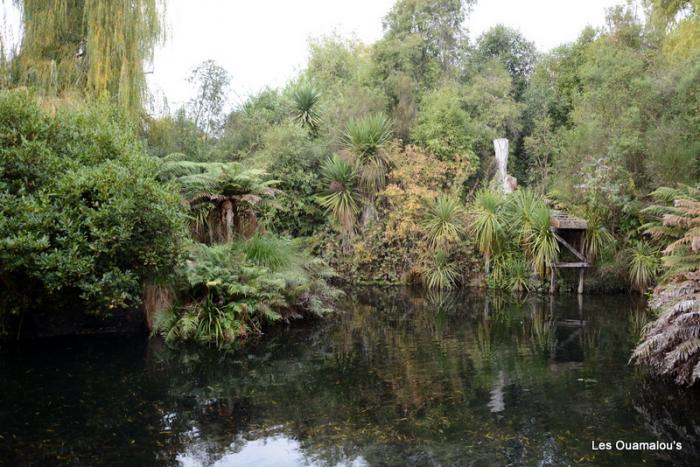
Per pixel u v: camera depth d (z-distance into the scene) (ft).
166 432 14.35
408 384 18.44
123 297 22.72
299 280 30.09
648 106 39.09
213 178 33.53
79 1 36.27
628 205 38.86
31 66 33.50
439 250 44.60
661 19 46.50
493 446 13.26
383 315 32.94
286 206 47.98
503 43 73.72
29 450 13.23
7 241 19.66
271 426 14.73
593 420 14.93
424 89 62.75
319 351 23.57
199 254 28.78
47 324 26.53
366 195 49.14
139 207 22.86
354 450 13.10
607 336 25.68
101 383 18.80
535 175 59.47
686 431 14.11
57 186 21.66
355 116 53.72
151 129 39.58
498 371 19.88
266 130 51.03
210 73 51.65
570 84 63.05
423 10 67.26
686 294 18.12
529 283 42.32
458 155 50.98
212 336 25.76
